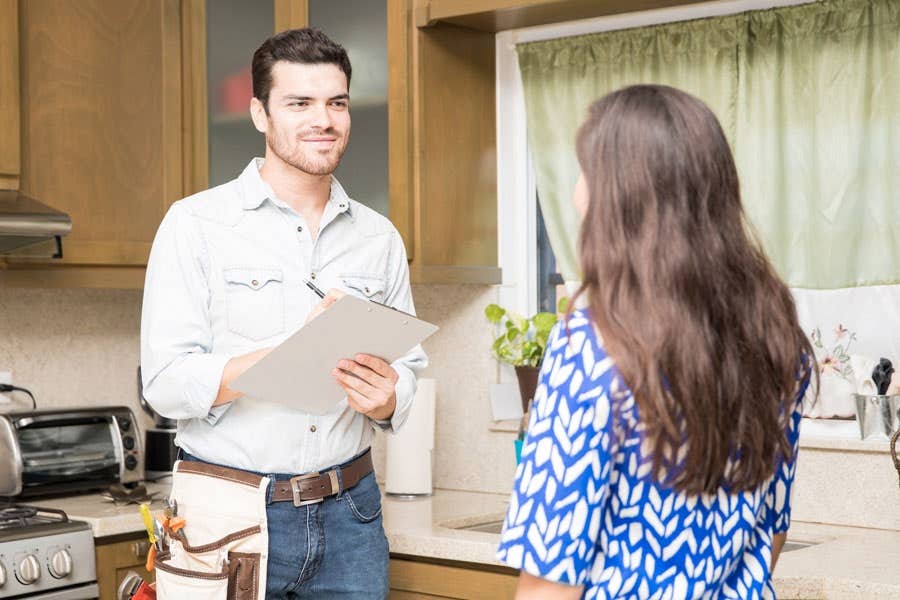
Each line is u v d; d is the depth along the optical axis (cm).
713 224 123
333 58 218
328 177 226
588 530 121
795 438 140
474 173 317
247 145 304
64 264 272
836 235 277
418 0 299
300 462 213
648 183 122
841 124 276
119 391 321
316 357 192
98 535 251
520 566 122
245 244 218
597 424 121
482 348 324
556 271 329
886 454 262
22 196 260
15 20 258
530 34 320
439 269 303
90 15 275
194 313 213
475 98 318
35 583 239
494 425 320
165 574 214
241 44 302
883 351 273
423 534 252
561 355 124
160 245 215
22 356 301
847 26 274
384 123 301
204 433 214
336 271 225
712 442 121
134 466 296
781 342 126
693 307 121
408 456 312
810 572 216
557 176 316
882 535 257
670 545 125
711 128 125
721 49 289
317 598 220
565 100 314
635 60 302
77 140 273
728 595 134
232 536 209
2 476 274
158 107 288
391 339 196
